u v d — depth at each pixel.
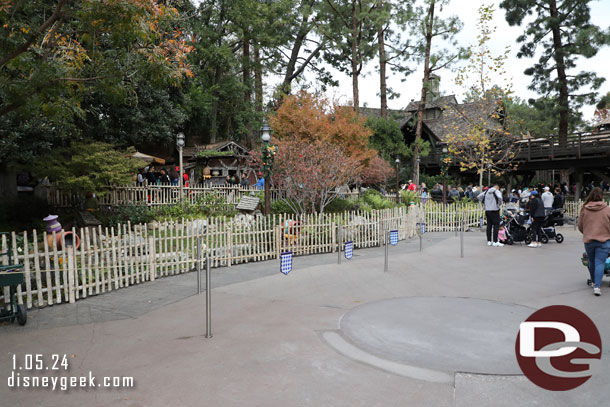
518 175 38.09
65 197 17.33
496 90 24.81
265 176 13.09
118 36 8.07
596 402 3.69
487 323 5.83
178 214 17.03
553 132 53.09
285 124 20.55
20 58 8.18
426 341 5.16
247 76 37.56
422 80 31.45
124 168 15.32
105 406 3.65
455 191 25.97
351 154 20.48
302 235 12.39
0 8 7.14
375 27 32.69
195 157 27.45
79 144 15.17
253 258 11.29
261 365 4.49
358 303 6.95
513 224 13.84
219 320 6.09
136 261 8.75
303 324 5.86
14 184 18.86
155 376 4.23
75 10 7.98
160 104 23.17
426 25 28.44
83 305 7.07
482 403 3.68
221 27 34.34
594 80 28.66
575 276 8.91
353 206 18.06
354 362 4.55
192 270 10.04
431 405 3.64
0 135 15.29
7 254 6.55
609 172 30.11
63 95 11.66
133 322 6.07
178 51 8.96
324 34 34.25
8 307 6.45
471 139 26.08
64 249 7.34
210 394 3.85
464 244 14.05
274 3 34.31
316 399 3.75
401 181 35.88
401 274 9.23
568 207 22.44
